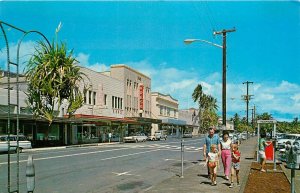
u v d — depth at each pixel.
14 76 34.00
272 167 18.30
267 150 20.61
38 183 13.15
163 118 88.38
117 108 60.16
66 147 38.03
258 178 14.18
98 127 53.06
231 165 12.17
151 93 84.00
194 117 122.38
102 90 54.19
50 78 32.53
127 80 65.38
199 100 112.38
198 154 28.97
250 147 39.03
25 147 30.56
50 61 32.38
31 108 34.59
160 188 11.48
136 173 16.48
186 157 25.83
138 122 62.28
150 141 58.59
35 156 24.84
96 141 52.00
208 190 11.11
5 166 18.19
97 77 53.03
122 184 13.32
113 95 58.72
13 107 34.16
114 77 63.47
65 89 33.91
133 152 30.16
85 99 49.41
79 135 47.59
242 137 63.62
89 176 15.20
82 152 29.50
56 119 36.72
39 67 32.53
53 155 25.88
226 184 12.28
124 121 54.44
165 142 53.75
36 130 38.56
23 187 12.09
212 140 13.48
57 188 12.17
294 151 9.20
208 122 110.12
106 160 22.48
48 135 40.75
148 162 21.72
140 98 71.31
